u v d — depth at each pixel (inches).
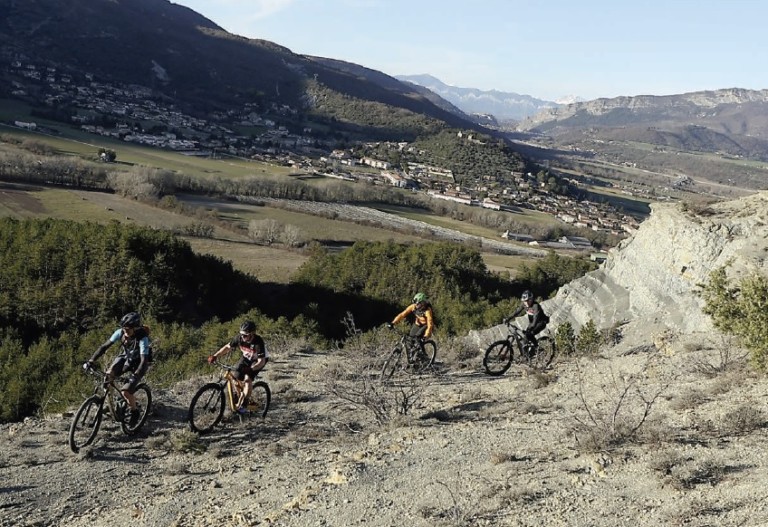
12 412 703.7
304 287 2098.9
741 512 208.4
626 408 350.9
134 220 3014.3
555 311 923.4
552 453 288.5
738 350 447.2
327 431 382.9
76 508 287.3
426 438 336.2
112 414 368.5
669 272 802.2
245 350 403.9
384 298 2025.1
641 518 215.9
